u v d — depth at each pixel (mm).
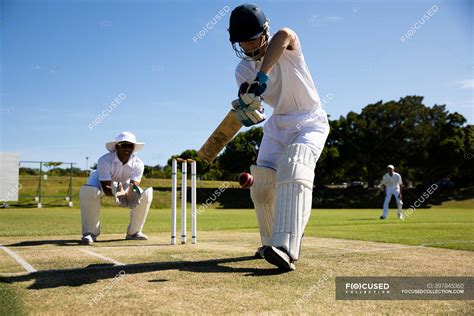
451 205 42188
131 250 5242
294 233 3607
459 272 3607
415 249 5207
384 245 5754
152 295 2801
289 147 3777
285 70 3969
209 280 3283
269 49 3645
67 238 7109
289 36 3717
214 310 2441
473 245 5625
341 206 42875
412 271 3650
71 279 3330
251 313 2385
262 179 4164
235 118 3992
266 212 4367
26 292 2895
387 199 16375
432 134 47406
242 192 41375
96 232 6656
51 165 28172
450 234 7957
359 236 7461
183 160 6266
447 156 46594
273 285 3104
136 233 7039
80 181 37188
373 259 4328
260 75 3607
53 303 2605
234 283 3172
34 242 6391
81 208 6570
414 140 47656
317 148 3893
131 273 3584
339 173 50625
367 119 48812
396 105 47750
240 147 48750
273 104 4207
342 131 48812
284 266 3535
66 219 13539
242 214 20875
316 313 2396
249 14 3744
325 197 45188
